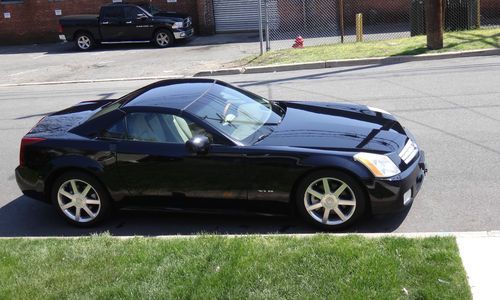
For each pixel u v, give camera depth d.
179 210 5.93
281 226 5.82
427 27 14.48
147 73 16.52
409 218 5.71
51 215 6.71
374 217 5.77
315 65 14.67
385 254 4.47
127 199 6.04
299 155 5.41
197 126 5.75
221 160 5.59
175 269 4.48
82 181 6.11
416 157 5.71
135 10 22.27
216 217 6.20
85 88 15.04
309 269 4.32
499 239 4.70
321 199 5.48
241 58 17.22
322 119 6.14
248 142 5.66
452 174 6.71
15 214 6.80
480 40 14.84
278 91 11.98
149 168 5.83
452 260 4.35
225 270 4.38
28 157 6.23
